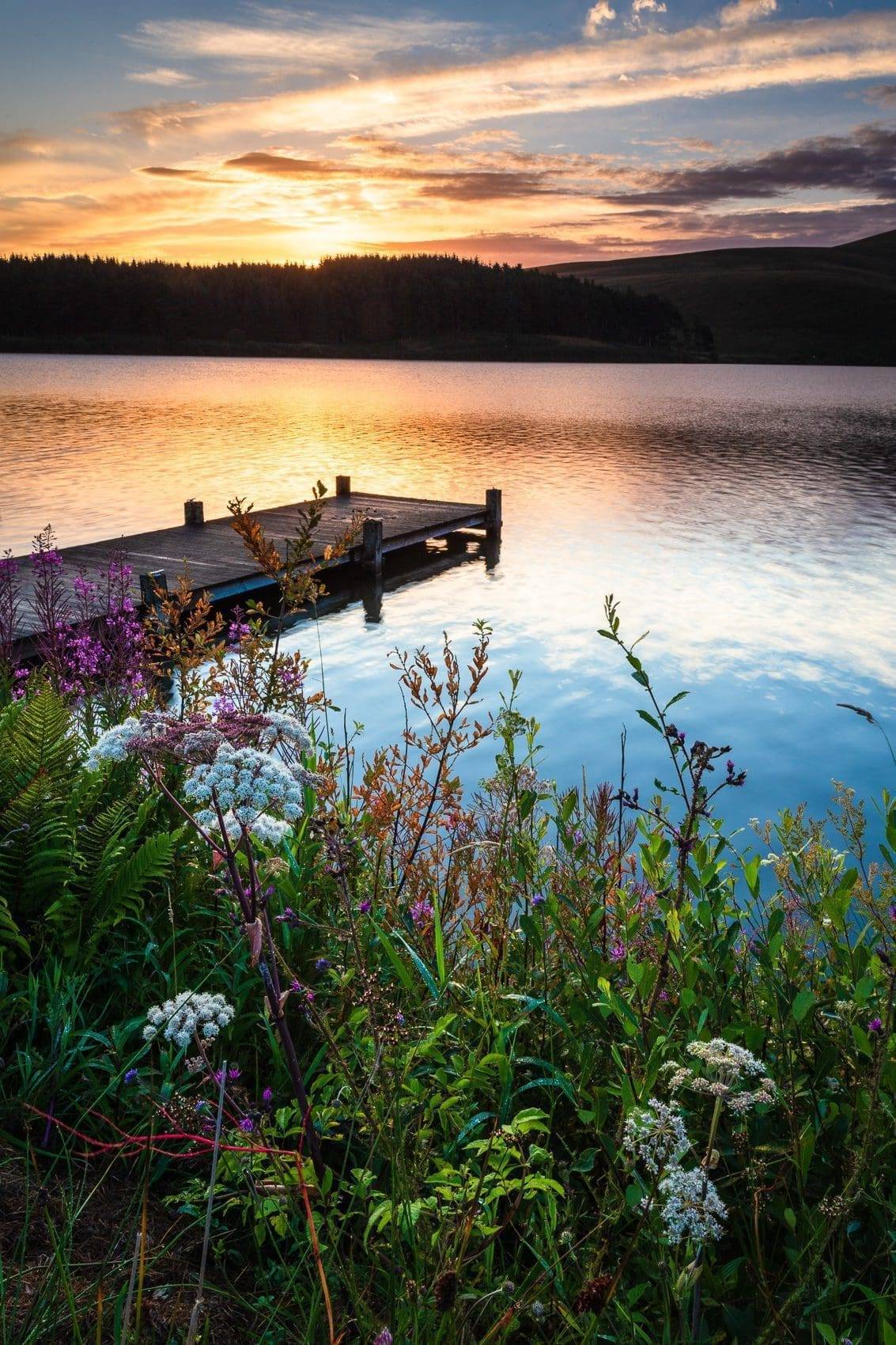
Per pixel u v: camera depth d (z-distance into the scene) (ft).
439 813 15.37
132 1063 8.56
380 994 8.05
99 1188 7.63
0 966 9.24
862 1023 8.05
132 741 7.20
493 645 48.29
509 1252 7.71
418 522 72.43
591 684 41.63
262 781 6.73
